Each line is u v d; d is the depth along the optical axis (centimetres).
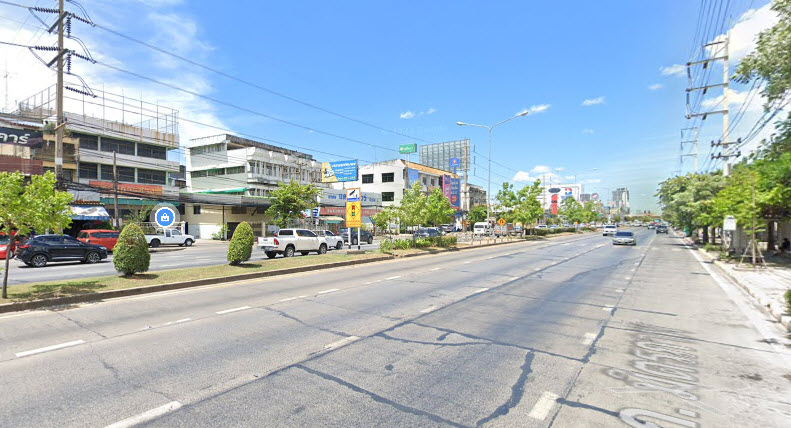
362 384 447
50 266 1753
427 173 6694
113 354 538
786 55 712
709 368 512
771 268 1602
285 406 392
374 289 1081
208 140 4831
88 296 895
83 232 2358
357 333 649
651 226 10794
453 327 694
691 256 2342
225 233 4134
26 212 834
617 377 477
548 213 9169
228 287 1102
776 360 546
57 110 2055
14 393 414
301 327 683
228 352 550
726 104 2345
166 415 371
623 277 1396
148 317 747
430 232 4022
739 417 382
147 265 1155
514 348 583
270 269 1372
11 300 821
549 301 940
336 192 5194
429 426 356
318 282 1205
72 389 425
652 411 391
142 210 3341
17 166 2741
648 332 682
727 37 2327
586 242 3734
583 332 675
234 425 354
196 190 4941
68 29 2020
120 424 353
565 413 384
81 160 3422
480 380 463
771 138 923
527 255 2272
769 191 1616
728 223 1756
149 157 3978
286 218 3297
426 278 1306
